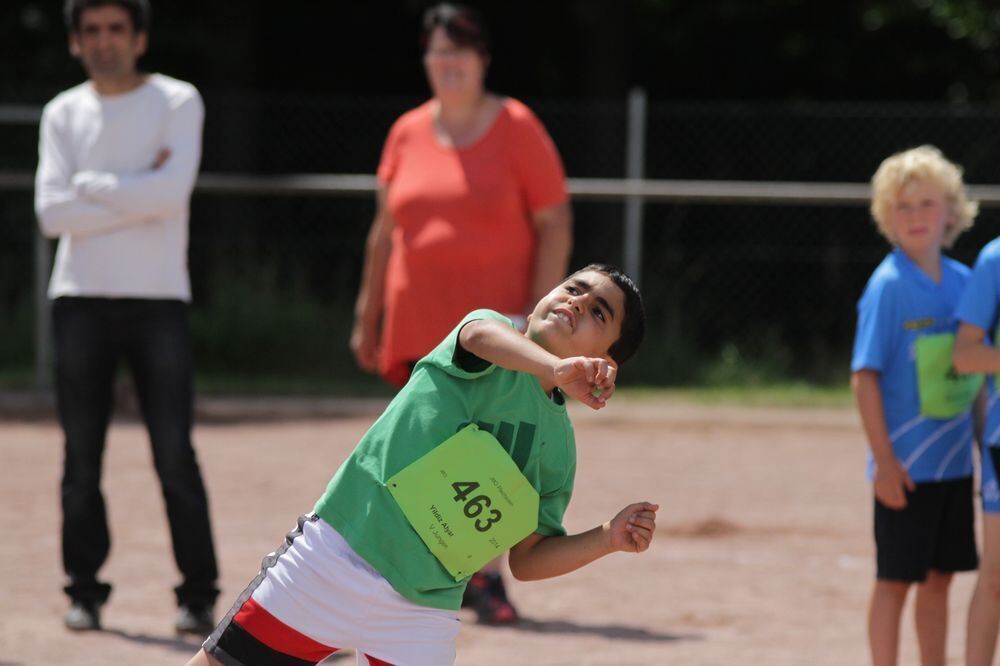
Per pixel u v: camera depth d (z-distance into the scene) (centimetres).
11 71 5309
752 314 4653
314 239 4694
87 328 1836
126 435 3588
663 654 1806
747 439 3644
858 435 3731
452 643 1180
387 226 2127
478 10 5756
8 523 2575
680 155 4644
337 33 5738
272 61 5731
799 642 1881
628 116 4588
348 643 1170
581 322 1142
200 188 3869
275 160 4781
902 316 1575
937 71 5609
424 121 2056
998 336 1550
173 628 1897
